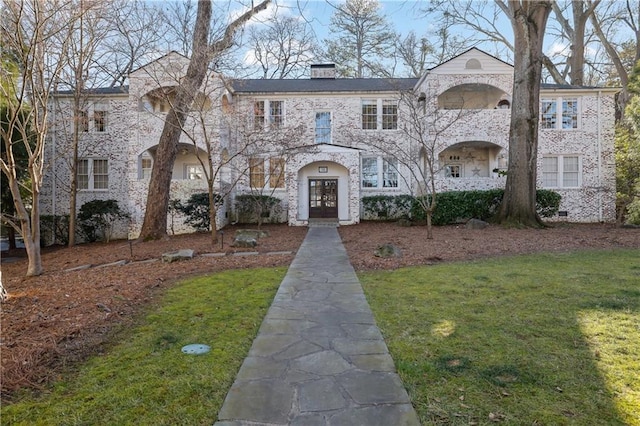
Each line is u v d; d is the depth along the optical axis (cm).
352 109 1884
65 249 1476
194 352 368
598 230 1308
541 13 1334
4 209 1659
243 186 1878
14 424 253
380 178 1892
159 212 1276
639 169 1673
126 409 270
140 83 1633
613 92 1788
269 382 309
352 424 249
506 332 401
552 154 1794
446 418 254
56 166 1822
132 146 1647
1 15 741
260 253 970
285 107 1878
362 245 1070
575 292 541
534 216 1400
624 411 256
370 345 382
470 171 1953
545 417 251
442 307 494
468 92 1909
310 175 1859
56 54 987
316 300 546
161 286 643
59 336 398
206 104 1622
